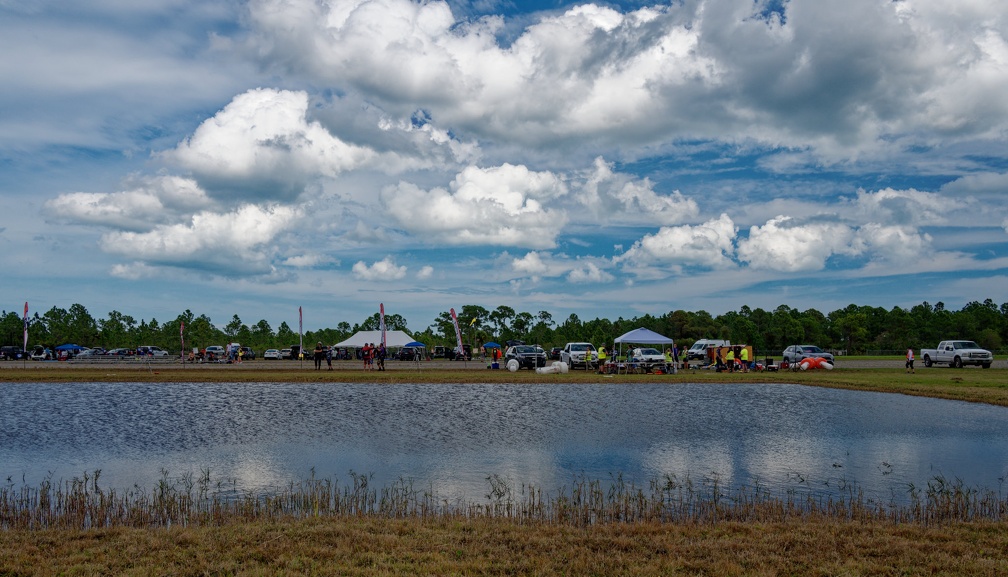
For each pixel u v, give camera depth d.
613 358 51.97
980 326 127.00
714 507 12.27
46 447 19.30
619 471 16.14
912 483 14.98
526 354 55.22
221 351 76.88
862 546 9.66
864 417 25.77
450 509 12.62
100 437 20.94
